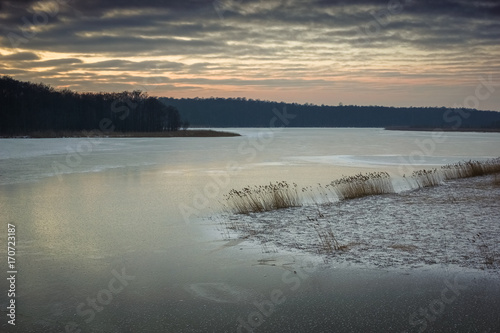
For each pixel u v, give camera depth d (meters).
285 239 10.21
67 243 10.20
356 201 15.66
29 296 6.86
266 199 16.41
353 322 5.75
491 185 18.64
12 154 41.03
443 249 8.83
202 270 8.06
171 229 11.70
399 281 7.16
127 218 13.30
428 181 20.62
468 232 10.15
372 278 7.34
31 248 9.75
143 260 8.78
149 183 22.23
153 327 5.74
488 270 7.55
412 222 11.47
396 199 15.66
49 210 14.69
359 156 42.59
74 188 20.27
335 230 10.89
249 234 10.91
